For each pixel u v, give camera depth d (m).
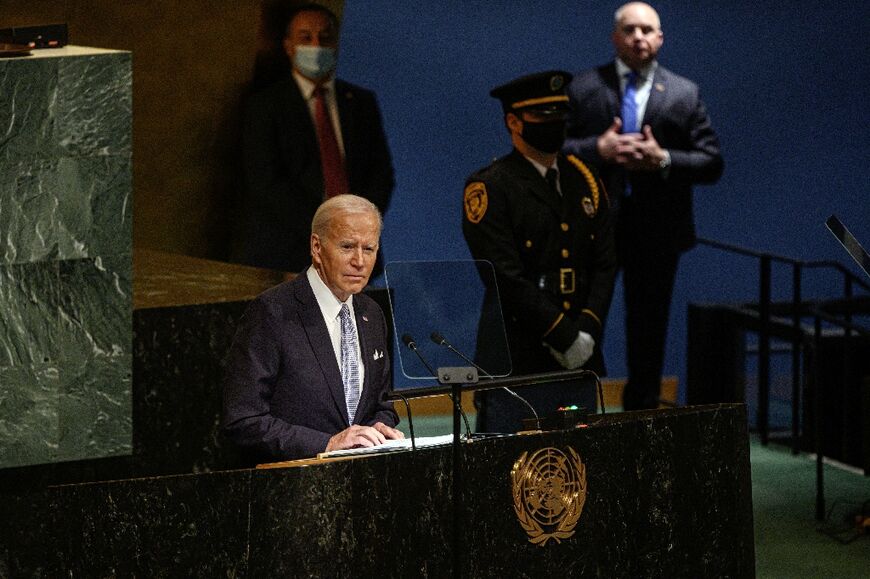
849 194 37.16
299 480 12.77
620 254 28.36
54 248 16.95
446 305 16.14
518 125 21.45
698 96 28.59
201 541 13.09
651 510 15.16
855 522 24.95
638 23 28.11
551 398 21.05
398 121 35.25
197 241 27.27
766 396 32.62
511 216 21.28
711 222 37.16
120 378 17.36
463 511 13.61
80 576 13.84
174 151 26.28
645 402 28.84
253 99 26.39
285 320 15.34
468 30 35.34
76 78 16.89
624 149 27.39
